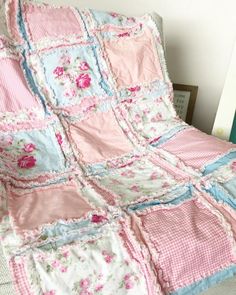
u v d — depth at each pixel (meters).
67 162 1.32
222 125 1.59
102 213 1.01
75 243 0.89
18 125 1.33
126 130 1.47
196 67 2.11
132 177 1.28
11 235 0.91
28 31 1.42
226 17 1.97
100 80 1.47
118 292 0.86
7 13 1.40
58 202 1.08
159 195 1.14
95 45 1.48
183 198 1.11
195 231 0.96
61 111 1.41
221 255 0.96
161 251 0.91
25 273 0.82
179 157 1.32
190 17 1.96
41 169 1.28
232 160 1.22
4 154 1.27
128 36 1.54
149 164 1.35
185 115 2.19
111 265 0.87
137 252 0.90
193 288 0.93
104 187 1.20
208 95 2.19
